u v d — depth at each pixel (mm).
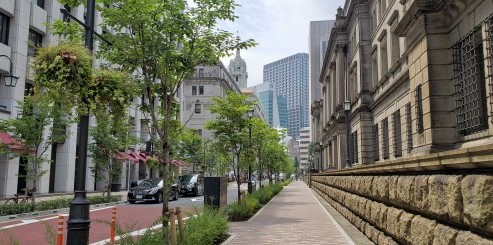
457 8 12117
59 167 32969
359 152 34750
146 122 9281
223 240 11297
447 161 4891
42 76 6309
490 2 10344
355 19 38500
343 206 17422
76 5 8477
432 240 5410
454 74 12477
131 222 16703
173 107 9242
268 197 27688
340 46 45812
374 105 31594
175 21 8102
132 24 7957
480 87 10875
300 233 12641
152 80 8695
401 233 6875
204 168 53969
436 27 12992
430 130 12742
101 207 24234
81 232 6414
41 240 12031
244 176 78438
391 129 25938
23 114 19875
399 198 7082
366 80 34562
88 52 6801
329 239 11391
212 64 9195
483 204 4008
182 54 8656
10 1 26969
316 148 89250
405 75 21766
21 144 20031
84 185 6652
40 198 27109
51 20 31172
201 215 11750
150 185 28781
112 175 28312
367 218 10633
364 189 11000
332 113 54812
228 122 20812
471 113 11508
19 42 27609
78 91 6480
